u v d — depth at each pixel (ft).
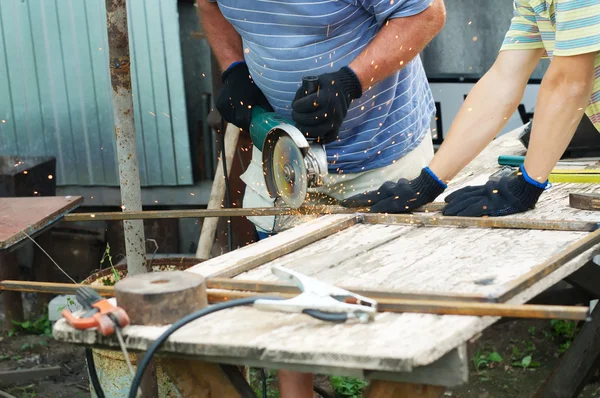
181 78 19.70
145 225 20.40
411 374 6.33
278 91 11.85
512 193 10.36
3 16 20.43
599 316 10.68
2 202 12.41
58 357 16.94
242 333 6.44
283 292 7.43
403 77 12.26
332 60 11.43
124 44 11.45
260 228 13.16
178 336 6.43
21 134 21.03
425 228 9.83
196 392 7.35
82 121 20.66
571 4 9.23
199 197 20.39
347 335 6.26
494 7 20.56
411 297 7.07
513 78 11.03
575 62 9.51
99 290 7.76
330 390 14.88
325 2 10.93
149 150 20.25
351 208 11.14
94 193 20.99
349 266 8.33
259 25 11.37
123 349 6.42
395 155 12.40
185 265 12.71
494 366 15.62
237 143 17.16
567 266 7.98
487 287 7.34
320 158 10.59
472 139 10.91
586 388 14.34
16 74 20.72
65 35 20.26
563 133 9.99
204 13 12.79
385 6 10.80
